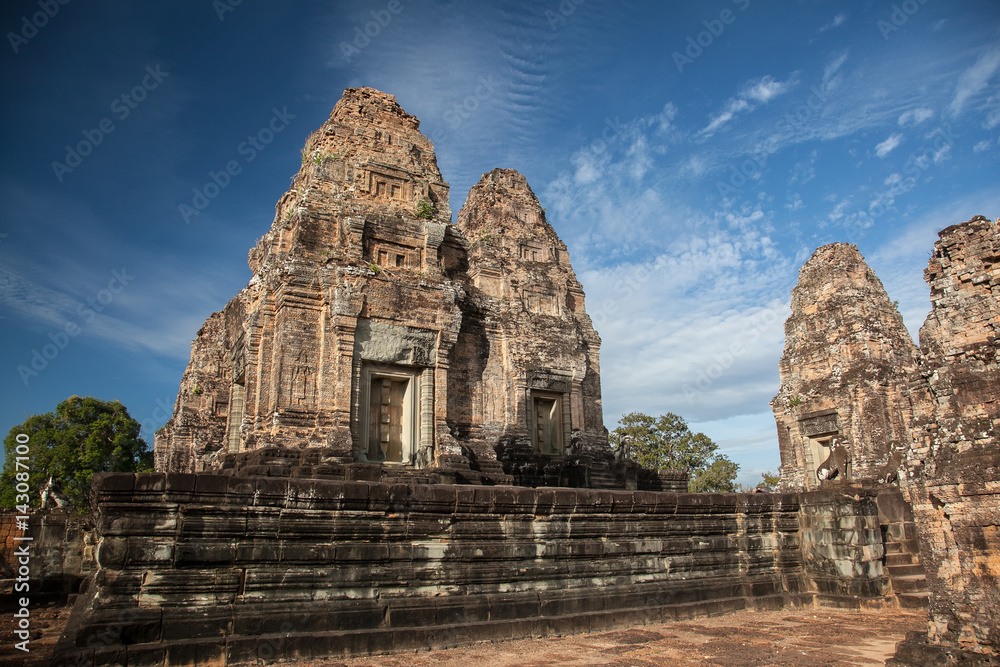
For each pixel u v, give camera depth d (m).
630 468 28.83
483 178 33.62
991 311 9.84
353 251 21.22
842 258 34.59
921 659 9.49
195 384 34.84
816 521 18.00
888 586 16.91
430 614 12.36
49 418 47.00
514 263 30.36
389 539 12.62
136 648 9.73
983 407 9.59
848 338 33.22
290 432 19.28
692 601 15.80
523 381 27.31
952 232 10.48
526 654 11.55
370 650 11.37
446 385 21.84
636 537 15.82
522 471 25.80
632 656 11.38
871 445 30.80
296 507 11.77
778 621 15.00
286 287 20.25
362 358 20.50
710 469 51.03
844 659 11.01
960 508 9.45
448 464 20.38
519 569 13.77
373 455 20.75
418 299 21.78
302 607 11.34
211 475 11.10
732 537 17.50
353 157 23.34
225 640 10.36
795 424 34.56
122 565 10.30
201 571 10.82
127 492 10.48
